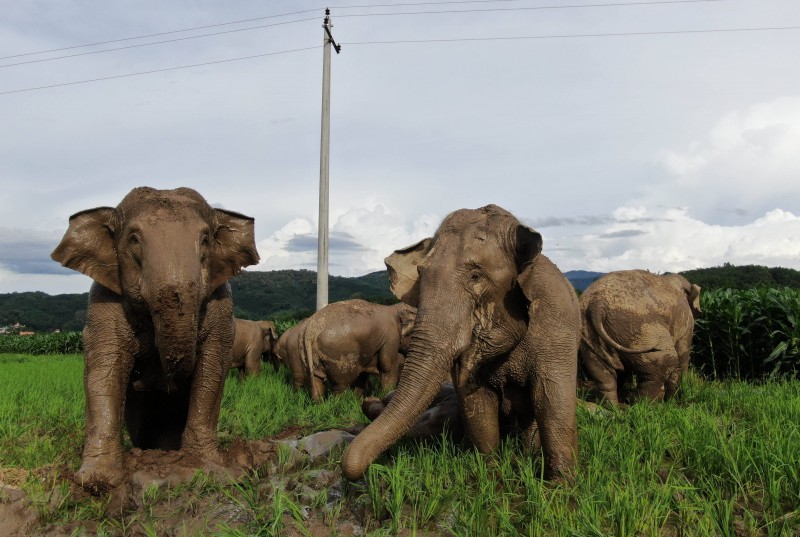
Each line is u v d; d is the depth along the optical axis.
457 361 4.86
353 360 10.57
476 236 4.52
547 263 5.10
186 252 4.66
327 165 18.06
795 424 5.93
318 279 17.58
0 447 6.03
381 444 3.90
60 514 4.36
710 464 4.73
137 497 4.54
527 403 5.18
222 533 3.79
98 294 5.18
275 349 15.22
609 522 3.85
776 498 4.01
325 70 18.45
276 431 7.63
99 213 5.15
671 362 8.48
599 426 5.89
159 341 4.61
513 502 4.29
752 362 12.22
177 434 6.29
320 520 4.18
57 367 18.50
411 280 5.06
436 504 4.09
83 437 6.39
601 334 8.55
